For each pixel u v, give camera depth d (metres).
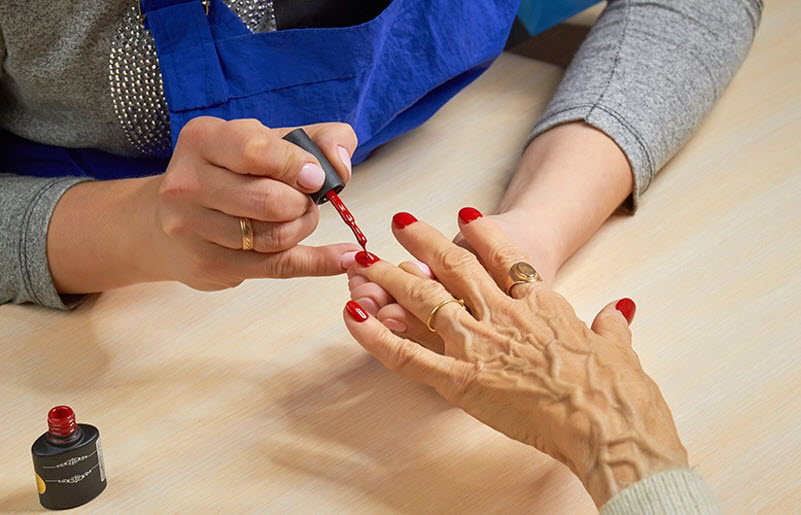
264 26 1.08
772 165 1.25
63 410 0.80
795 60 1.49
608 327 0.86
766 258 1.09
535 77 1.47
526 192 1.10
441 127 1.35
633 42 1.23
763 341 0.98
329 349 0.99
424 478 0.84
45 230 1.00
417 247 0.97
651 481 0.71
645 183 1.16
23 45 1.02
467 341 0.86
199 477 0.85
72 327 1.03
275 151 0.81
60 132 1.12
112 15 1.02
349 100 1.11
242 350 0.99
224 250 0.88
